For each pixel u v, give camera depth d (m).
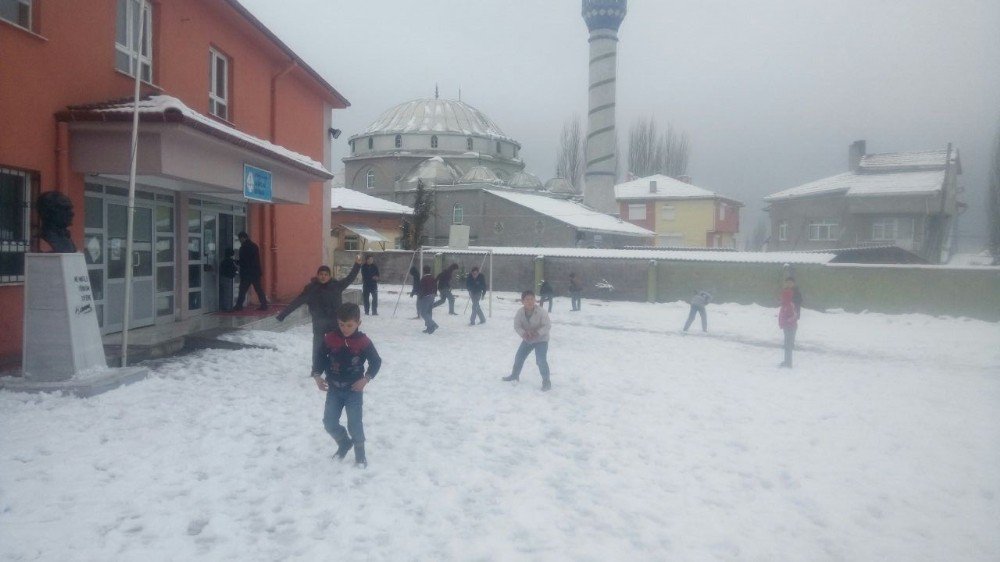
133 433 6.83
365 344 6.23
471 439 7.35
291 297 19.66
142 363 10.28
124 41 12.42
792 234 53.25
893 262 34.16
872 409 9.73
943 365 14.96
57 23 10.34
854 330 21.38
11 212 9.78
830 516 5.55
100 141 10.56
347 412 6.27
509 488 5.85
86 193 11.28
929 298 24.58
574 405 9.32
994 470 6.84
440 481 5.96
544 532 4.93
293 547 4.55
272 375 10.12
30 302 8.22
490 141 71.81
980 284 23.83
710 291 29.22
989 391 11.43
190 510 5.09
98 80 11.30
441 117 71.00
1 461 5.80
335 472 6.07
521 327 10.44
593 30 64.56
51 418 7.08
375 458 6.52
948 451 7.54
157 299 13.65
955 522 5.50
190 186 13.20
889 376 13.03
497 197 55.28
